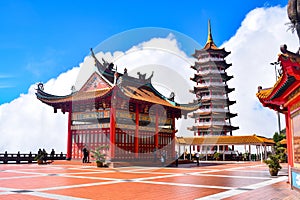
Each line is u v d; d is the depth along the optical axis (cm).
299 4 763
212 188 1631
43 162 4062
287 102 1639
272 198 1316
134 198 1289
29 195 1334
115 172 2683
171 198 1298
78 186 1658
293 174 1574
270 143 5972
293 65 1026
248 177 2314
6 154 4244
